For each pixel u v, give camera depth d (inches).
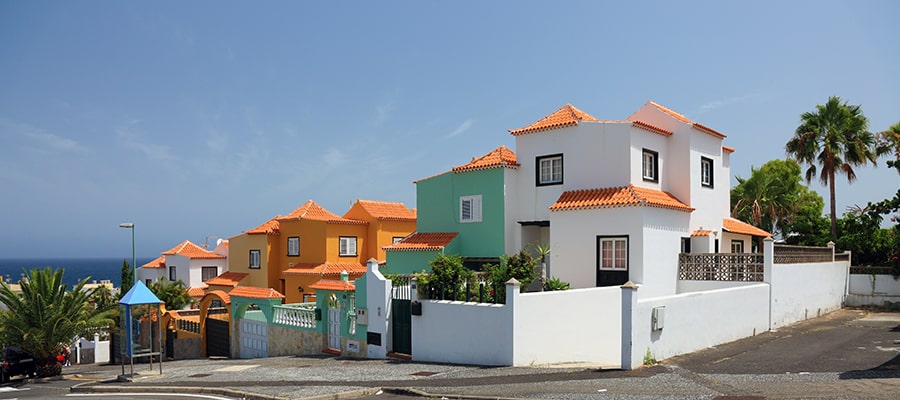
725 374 514.3
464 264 997.8
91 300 997.8
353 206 1465.3
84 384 698.2
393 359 724.7
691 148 948.6
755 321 780.0
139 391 625.6
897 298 1079.6
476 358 641.6
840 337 730.8
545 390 480.4
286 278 1363.2
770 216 1510.8
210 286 1504.7
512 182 982.4
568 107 1007.6
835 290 1059.9
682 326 629.3
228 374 702.5
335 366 705.6
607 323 716.7
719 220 1025.5
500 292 714.8
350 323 804.6
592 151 907.4
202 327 1095.6
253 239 1472.7
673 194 952.9
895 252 1100.5
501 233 968.9
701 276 875.4
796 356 600.1
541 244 989.2
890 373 493.0
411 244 1039.0
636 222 815.7
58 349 884.6
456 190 1039.6
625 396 442.6
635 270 812.0
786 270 864.9
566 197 906.7
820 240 1307.8
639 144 893.2
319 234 1354.6
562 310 657.6
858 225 1243.8
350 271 1304.1
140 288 741.3
